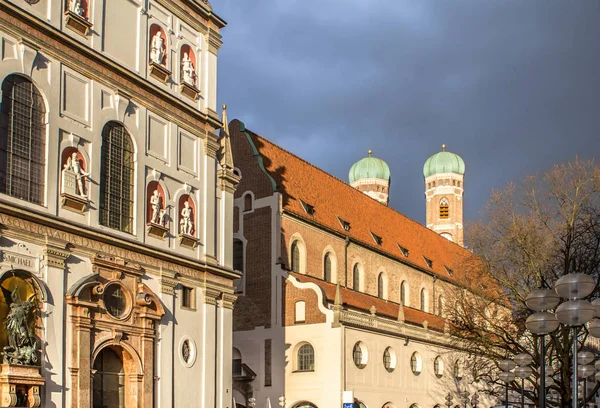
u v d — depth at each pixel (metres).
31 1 31.70
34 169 30.98
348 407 46.97
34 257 30.17
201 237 40.62
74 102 33.28
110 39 35.88
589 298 48.03
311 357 55.78
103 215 34.31
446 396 67.81
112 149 35.34
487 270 54.53
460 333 59.53
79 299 31.70
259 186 60.62
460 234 125.19
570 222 50.53
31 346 29.08
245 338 59.03
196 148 41.19
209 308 40.22
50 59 32.16
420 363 66.44
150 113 37.91
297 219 61.22
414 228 90.12
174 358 37.25
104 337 33.00
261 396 57.09
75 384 31.16
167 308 37.09
